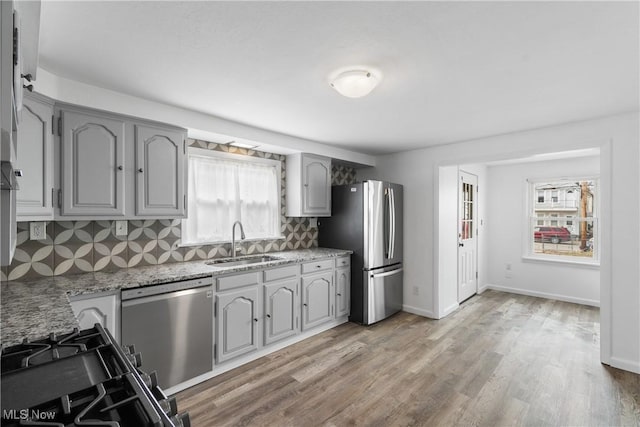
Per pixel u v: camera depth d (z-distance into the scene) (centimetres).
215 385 235
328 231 402
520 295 494
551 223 480
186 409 206
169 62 175
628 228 255
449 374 251
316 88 209
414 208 407
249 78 195
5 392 82
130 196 224
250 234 342
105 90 209
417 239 404
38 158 180
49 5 126
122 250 250
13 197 82
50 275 217
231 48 160
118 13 132
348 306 374
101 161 211
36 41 129
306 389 229
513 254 510
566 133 288
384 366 264
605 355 266
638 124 252
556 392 225
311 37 150
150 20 137
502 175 521
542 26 141
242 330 263
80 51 163
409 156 412
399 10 130
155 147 237
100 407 77
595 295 434
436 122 285
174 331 221
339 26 142
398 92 216
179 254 286
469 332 341
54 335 116
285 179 374
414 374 251
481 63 175
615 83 200
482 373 252
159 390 95
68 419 72
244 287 266
